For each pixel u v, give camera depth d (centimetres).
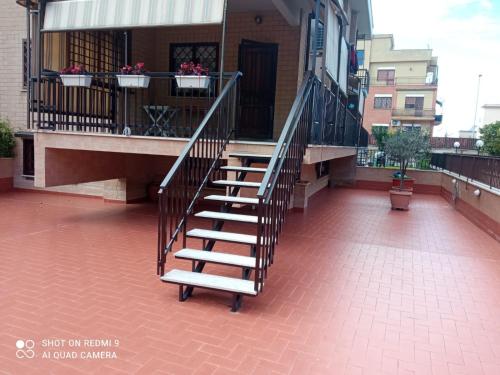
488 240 735
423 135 1148
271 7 859
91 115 726
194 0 544
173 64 975
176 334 339
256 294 374
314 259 567
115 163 855
